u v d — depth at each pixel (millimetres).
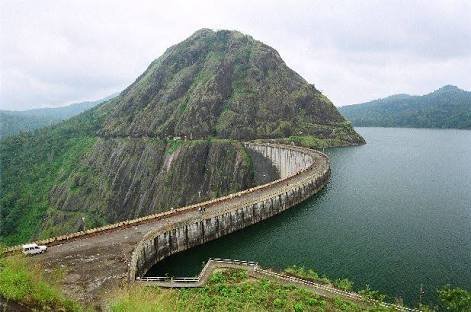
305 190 117562
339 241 81812
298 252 77188
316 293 52406
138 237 72062
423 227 87938
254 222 98812
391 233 84875
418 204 106750
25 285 24750
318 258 73625
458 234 83000
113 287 51375
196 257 78875
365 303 50156
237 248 82188
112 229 76938
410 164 176125
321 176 129875
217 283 55812
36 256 62344
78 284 52281
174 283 55656
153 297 34375
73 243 68625
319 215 101000
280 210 106500
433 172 154125
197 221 85125
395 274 65812
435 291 59938
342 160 192875
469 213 97375
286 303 47688
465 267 67625
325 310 46844
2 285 24219
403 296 58781
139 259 66938
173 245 80438
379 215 98062
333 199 115875
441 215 96312
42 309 23984
